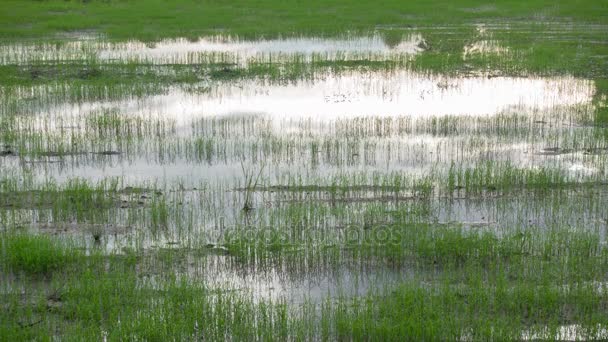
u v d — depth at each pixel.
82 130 17.92
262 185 14.59
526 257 11.55
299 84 22.27
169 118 18.78
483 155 16.41
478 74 23.41
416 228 12.41
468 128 18.16
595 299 10.22
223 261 11.59
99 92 20.95
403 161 16.02
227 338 9.45
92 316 9.72
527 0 38.09
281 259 11.58
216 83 22.30
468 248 11.67
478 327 9.52
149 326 9.41
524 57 25.12
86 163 15.91
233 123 18.41
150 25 31.53
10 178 14.91
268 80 22.66
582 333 9.52
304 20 32.44
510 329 9.54
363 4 37.03
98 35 29.62
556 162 15.98
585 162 16.00
